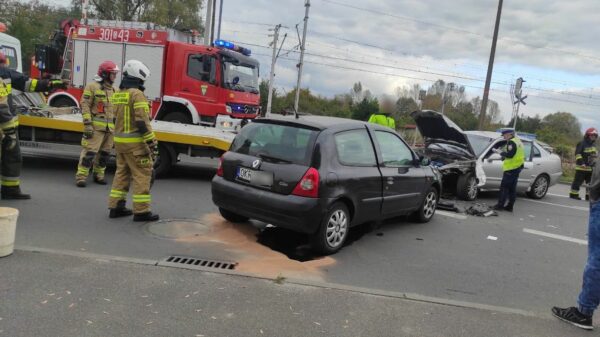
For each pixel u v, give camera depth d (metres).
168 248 5.13
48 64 12.78
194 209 7.04
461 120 44.44
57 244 4.95
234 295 4.00
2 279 3.92
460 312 4.12
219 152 9.19
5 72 6.37
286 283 4.36
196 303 3.79
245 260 4.96
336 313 3.85
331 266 5.14
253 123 6.04
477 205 9.51
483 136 10.95
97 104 7.93
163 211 6.74
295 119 5.78
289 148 5.48
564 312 4.16
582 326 4.02
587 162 12.66
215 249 5.25
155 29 12.84
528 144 11.84
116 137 5.86
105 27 13.38
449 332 3.72
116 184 6.10
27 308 3.48
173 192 8.16
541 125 50.19
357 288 4.42
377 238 6.56
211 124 12.70
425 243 6.51
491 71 25.64
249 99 13.48
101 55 13.54
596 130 12.65
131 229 5.72
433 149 10.54
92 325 3.33
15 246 4.69
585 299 4.00
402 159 6.94
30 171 8.91
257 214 5.49
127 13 37.81
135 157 5.88
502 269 5.66
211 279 4.29
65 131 8.84
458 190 10.00
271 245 5.73
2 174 6.54
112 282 4.04
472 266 5.66
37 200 6.72
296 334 3.46
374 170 6.11
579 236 7.96
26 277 3.99
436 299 4.37
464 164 9.81
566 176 21.38
